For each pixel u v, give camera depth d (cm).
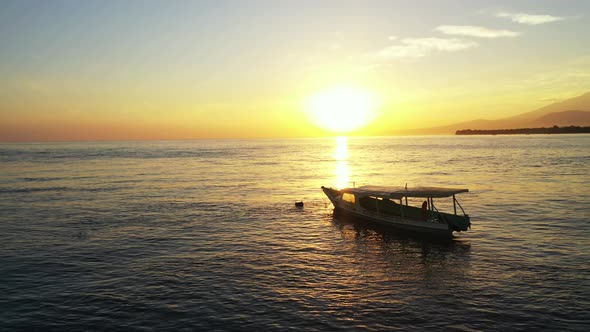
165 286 2228
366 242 3170
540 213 3994
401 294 2111
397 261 2680
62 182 7050
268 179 7562
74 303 2017
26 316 1883
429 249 2953
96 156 15975
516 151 14862
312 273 2442
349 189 4141
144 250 2919
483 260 2644
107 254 2819
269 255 2806
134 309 1945
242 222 3875
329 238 3291
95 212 4334
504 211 4138
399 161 11700
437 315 1862
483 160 11125
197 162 12444
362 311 1911
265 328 1756
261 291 2153
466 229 3153
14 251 2891
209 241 3170
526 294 2080
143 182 7062
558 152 13550
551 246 2891
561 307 1925
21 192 5825
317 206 4738
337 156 15275
